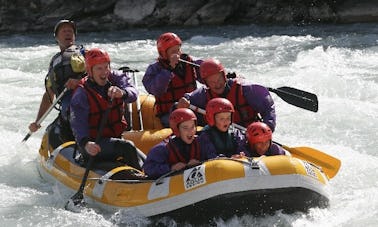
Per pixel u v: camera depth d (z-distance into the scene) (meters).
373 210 13.59
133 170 14.15
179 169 13.03
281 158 12.84
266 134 13.45
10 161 18.36
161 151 13.47
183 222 12.73
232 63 30.94
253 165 12.52
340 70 27.42
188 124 13.30
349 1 45.31
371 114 21.47
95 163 14.74
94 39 43.56
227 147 13.67
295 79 25.75
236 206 12.52
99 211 13.91
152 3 48.53
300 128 20.59
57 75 17.38
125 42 40.97
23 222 13.59
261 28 44.44
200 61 17.62
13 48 39.69
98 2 49.16
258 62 30.83
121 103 15.16
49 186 16.08
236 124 14.90
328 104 22.67
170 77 16.83
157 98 17.41
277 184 12.47
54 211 14.15
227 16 47.44
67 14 49.38
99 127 14.83
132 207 13.16
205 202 12.38
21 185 16.34
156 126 17.55
